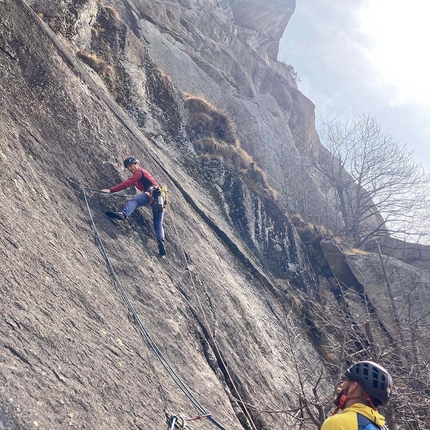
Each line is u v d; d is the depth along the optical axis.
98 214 6.82
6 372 3.37
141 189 7.51
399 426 7.89
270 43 43.59
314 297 15.35
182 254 8.35
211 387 6.34
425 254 19.72
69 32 13.39
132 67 15.83
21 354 3.64
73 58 8.45
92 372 4.23
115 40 15.70
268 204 16.64
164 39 22.30
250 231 15.34
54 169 6.53
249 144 21.34
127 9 20.58
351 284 16.06
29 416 3.26
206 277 8.62
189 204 11.38
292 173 22.56
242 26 41.16
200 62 24.25
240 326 8.70
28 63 7.01
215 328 7.73
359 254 16.91
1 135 5.68
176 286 7.48
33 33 7.32
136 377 4.82
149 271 6.96
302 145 32.88
